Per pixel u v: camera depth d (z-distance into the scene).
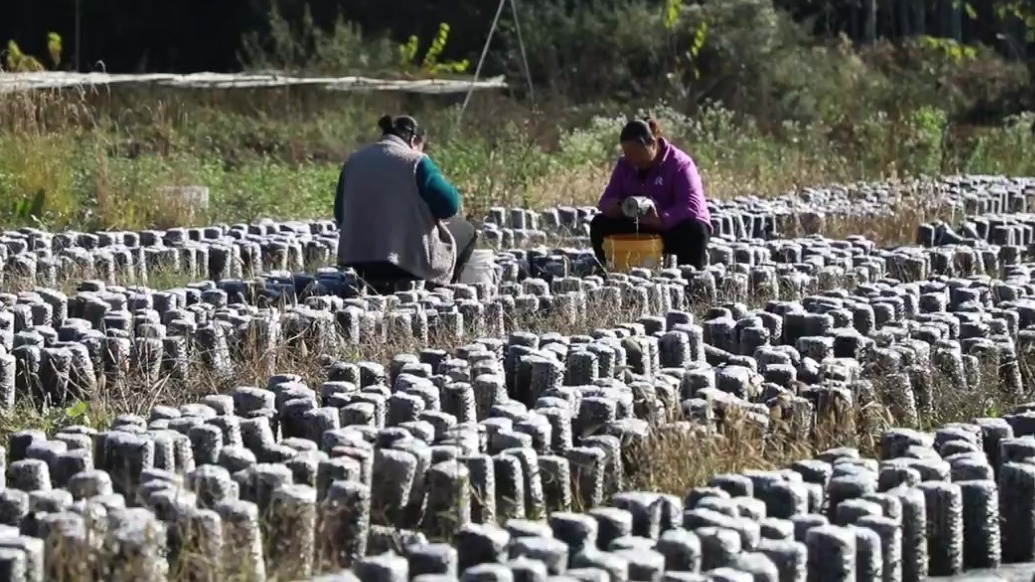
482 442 8.24
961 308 11.91
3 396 9.57
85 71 40.09
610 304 12.12
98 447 8.02
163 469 7.79
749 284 13.09
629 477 8.29
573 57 33.34
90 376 9.84
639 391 8.96
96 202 16.92
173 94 27.61
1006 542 7.92
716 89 32.19
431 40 39.16
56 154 17.42
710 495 7.41
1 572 6.42
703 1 35.81
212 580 6.57
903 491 7.50
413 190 12.75
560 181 20.25
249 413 8.62
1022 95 33.91
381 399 8.88
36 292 11.66
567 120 29.28
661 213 13.69
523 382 9.84
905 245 16.17
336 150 25.92
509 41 33.81
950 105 33.12
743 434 8.48
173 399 9.83
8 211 16.38
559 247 15.63
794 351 10.23
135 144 23.09
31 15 40.78
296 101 29.31
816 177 21.94
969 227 16.61
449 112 27.66
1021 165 24.34
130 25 40.53
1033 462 8.09
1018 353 10.83
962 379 10.06
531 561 6.43
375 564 6.48
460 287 12.34
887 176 22.12
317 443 8.53
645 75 33.06
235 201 18.38
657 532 7.30
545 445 8.30
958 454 8.10
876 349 10.10
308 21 35.34
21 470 7.60
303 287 12.82
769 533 7.02
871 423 9.14
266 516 7.06
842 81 33.31
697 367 9.70
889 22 44.75
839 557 6.88
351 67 33.72
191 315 11.07
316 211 18.38
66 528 6.68
